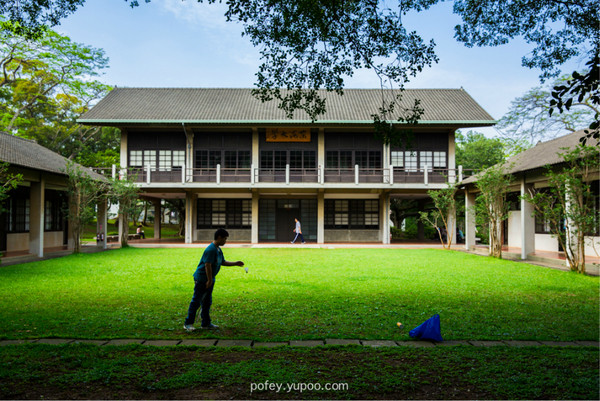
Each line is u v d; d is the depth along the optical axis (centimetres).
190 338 509
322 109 770
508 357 437
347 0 667
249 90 2720
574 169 1107
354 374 386
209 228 2511
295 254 1666
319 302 725
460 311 666
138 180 2325
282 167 2383
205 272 545
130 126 2298
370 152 2391
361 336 519
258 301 732
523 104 2397
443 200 2017
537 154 1535
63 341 490
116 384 362
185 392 348
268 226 2542
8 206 1566
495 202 1574
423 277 1035
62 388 354
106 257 1489
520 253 1537
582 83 405
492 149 2928
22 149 1495
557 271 1161
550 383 366
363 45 702
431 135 2364
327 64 736
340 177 2356
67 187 1738
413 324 583
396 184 2239
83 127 3256
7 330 538
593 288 888
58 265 1230
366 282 952
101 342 489
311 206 2545
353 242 2511
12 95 2850
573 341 512
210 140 2388
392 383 365
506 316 636
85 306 688
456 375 387
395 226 3325
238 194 2516
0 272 1079
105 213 1961
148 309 668
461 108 2362
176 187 2228
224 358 428
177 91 2669
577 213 1120
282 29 707
